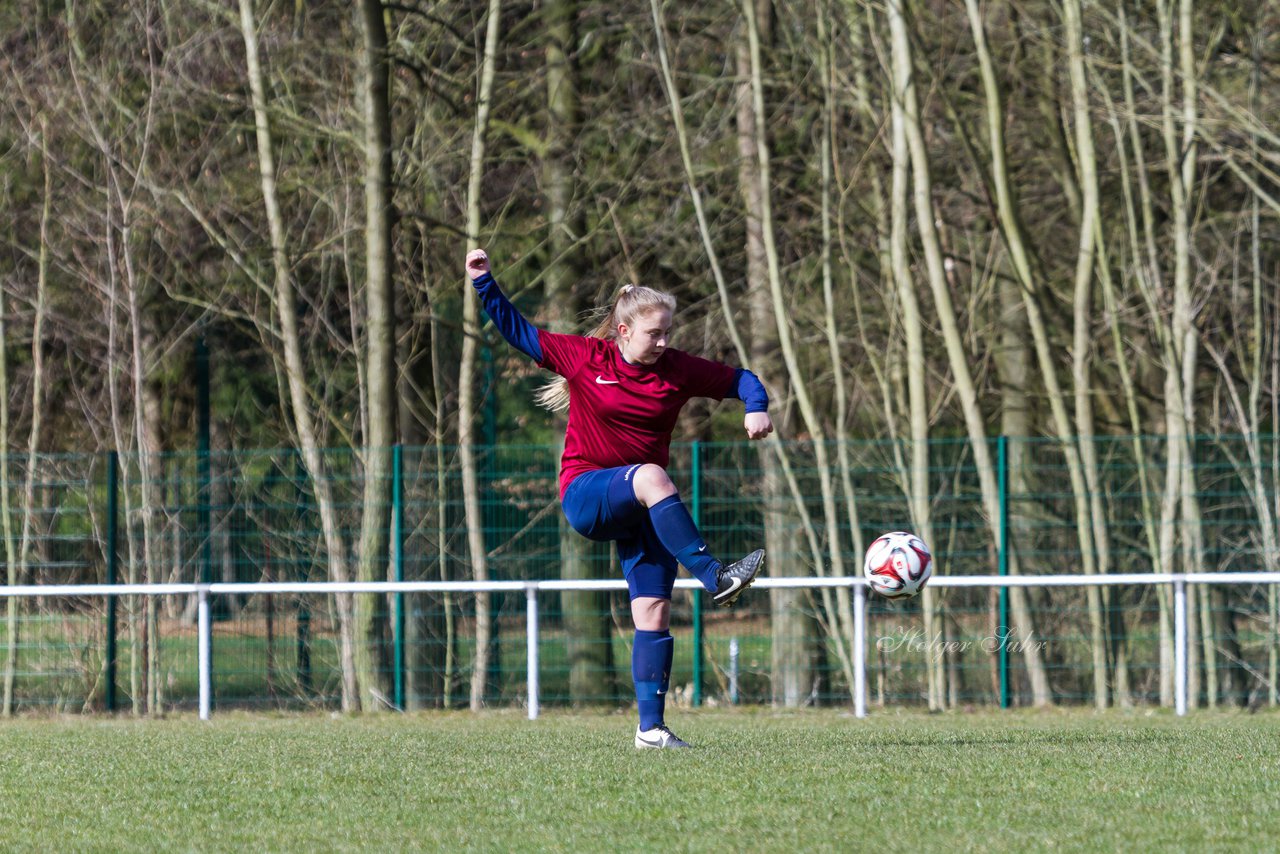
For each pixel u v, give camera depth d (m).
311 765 22.05
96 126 52.22
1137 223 55.03
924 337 56.28
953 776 19.42
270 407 64.50
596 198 53.50
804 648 46.44
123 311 55.38
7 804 18.36
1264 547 45.66
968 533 46.88
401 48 52.69
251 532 47.00
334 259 55.56
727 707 43.72
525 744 25.80
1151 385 55.28
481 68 52.84
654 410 22.06
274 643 46.41
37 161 55.19
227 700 46.12
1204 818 16.02
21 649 46.16
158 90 51.59
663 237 55.34
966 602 47.12
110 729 34.81
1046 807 16.80
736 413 61.94
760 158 50.38
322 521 46.84
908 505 48.12
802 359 56.44
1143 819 15.96
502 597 47.84
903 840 14.78
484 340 52.66
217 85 53.19
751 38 49.88
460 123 53.72
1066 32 49.06
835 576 47.06
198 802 18.23
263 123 50.28
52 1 53.91
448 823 16.25
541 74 54.47
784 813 16.47
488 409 58.03
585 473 22.34
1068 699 46.59
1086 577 37.56
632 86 55.53
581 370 22.08
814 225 54.44
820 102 52.38
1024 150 57.12
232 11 51.81
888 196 54.56
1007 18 52.41
